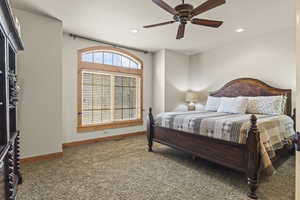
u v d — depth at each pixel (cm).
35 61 300
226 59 466
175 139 308
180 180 234
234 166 219
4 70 152
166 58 512
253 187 194
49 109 314
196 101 537
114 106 478
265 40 393
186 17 219
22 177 239
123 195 199
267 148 215
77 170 265
